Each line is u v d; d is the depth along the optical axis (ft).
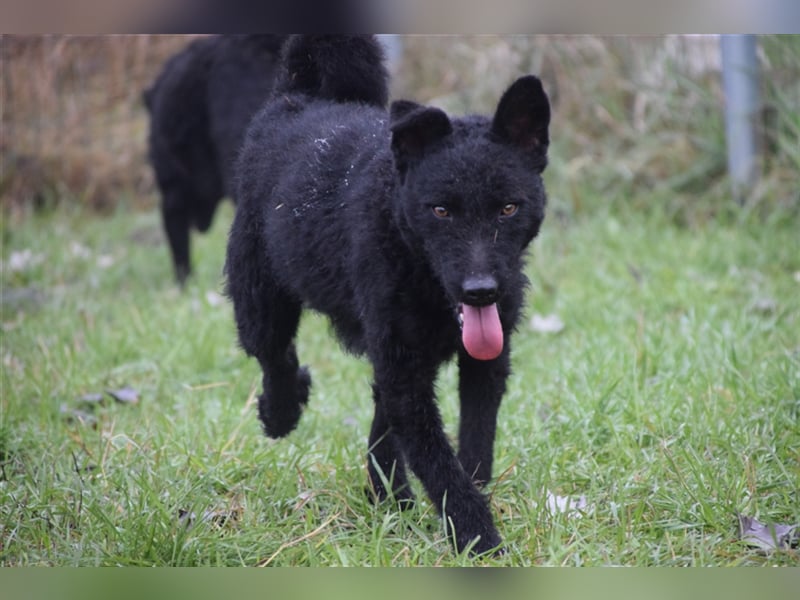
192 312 47.16
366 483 28.30
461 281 23.71
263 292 30.53
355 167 27.27
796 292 44.83
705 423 30.81
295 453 30.19
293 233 28.35
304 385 32.71
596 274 48.29
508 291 25.67
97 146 71.05
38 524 26.66
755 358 36.32
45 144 70.23
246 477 29.89
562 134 61.77
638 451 29.78
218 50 50.42
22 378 38.75
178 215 53.52
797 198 53.11
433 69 66.90
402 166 24.94
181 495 27.35
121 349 42.47
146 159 61.41
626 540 25.16
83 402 37.29
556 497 26.84
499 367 26.76
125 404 37.78
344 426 34.47
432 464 25.26
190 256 54.19
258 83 48.21
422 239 24.64
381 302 25.55
